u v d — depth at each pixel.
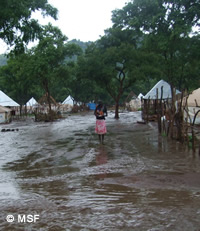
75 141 11.28
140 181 5.15
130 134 12.95
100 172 5.96
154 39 20.66
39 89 59.72
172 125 10.48
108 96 75.25
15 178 5.70
